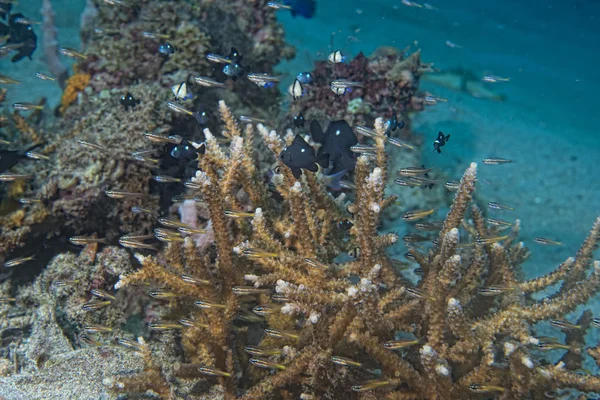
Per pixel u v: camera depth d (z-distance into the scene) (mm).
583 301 611
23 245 896
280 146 781
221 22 1453
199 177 634
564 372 585
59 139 1085
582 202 1995
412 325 661
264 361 607
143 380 590
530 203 1932
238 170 749
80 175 908
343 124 936
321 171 902
